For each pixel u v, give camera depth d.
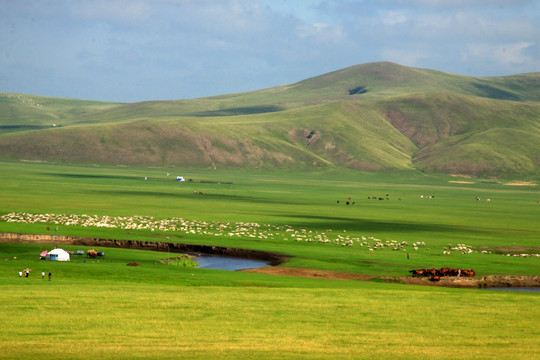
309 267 155.25
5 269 126.75
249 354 67.62
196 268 142.75
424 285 137.50
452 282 141.25
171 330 77.56
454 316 90.88
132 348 68.50
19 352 65.38
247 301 97.31
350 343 74.19
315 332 79.25
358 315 90.00
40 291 98.25
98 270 129.00
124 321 81.12
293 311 91.25
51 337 72.19
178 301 94.88
